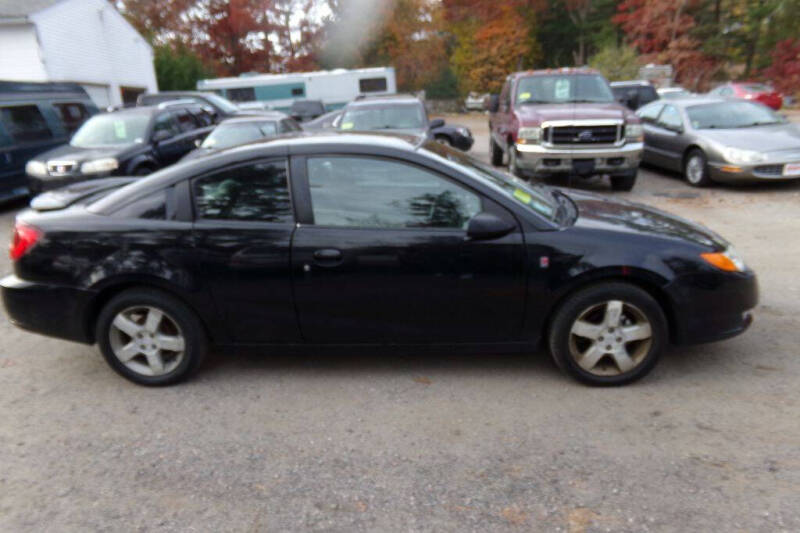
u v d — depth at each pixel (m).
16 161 10.28
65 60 19.94
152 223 3.65
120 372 3.82
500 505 2.66
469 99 40.34
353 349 3.74
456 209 3.57
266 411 3.52
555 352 3.62
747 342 4.18
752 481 2.75
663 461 2.92
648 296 3.49
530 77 10.99
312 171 3.63
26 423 3.48
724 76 34.75
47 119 11.30
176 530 2.58
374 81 29.48
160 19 43.34
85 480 2.94
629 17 36.56
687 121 10.45
